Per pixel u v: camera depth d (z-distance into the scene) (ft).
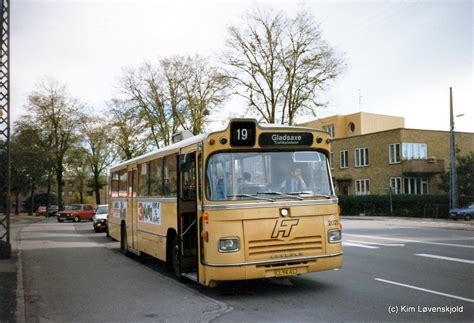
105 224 97.71
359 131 185.06
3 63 49.78
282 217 27.50
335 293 28.63
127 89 148.46
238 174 27.71
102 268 43.14
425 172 142.41
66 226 124.36
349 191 164.76
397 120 194.08
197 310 25.46
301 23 120.47
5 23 49.62
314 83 119.85
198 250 28.50
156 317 24.27
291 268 27.40
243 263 26.40
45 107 184.65
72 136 191.72
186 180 32.27
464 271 35.94
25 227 121.90
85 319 24.48
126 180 53.21
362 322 22.17
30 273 40.60
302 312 24.22
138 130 156.46
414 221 108.68
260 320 22.95
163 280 35.81
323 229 28.48
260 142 28.43
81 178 232.94
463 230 79.56
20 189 213.05
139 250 46.24
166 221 36.65
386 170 149.89
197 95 144.77
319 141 29.78
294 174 28.73
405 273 35.32
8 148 50.93
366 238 64.23
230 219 26.76
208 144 27.89
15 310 26.35
